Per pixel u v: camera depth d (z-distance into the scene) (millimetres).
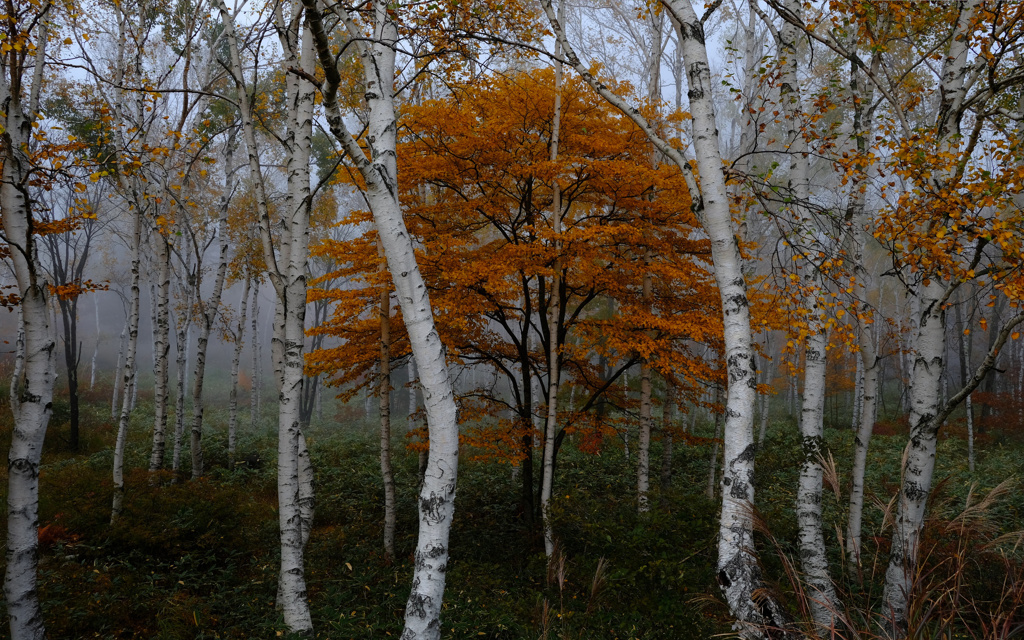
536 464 13523
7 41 4488
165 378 11961
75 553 7449
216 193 17906
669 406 11164
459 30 5398
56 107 12469
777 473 11602
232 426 14883
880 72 8969
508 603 6719
